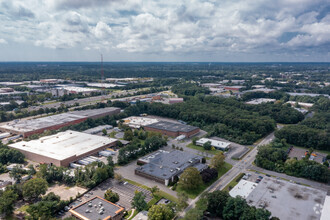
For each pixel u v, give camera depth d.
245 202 134.25
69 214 136.75
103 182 171.88
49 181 170.00
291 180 179.62
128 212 138.75
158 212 125.94
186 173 162.88
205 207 135.38
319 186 171.38
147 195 156.25
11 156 198.62
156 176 172.38
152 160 199.12
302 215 130.50
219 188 166.00
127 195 156.50
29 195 144.00
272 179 169.25
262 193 150.88
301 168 186.88
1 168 183.62
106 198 147.88
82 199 150.62
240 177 181.75
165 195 156.12
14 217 133.62
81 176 168.00
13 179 171.00
